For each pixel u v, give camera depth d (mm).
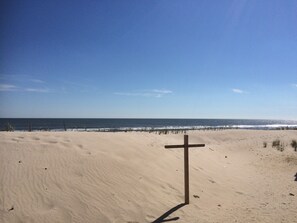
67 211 7156
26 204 7156
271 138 29344
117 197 8266
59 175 8727
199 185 10812
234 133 35812
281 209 8930
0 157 9219
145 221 7344
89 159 10172
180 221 7480
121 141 13398
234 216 8117
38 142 11078
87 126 82062
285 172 14922
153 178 10156
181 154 14688
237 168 15156
